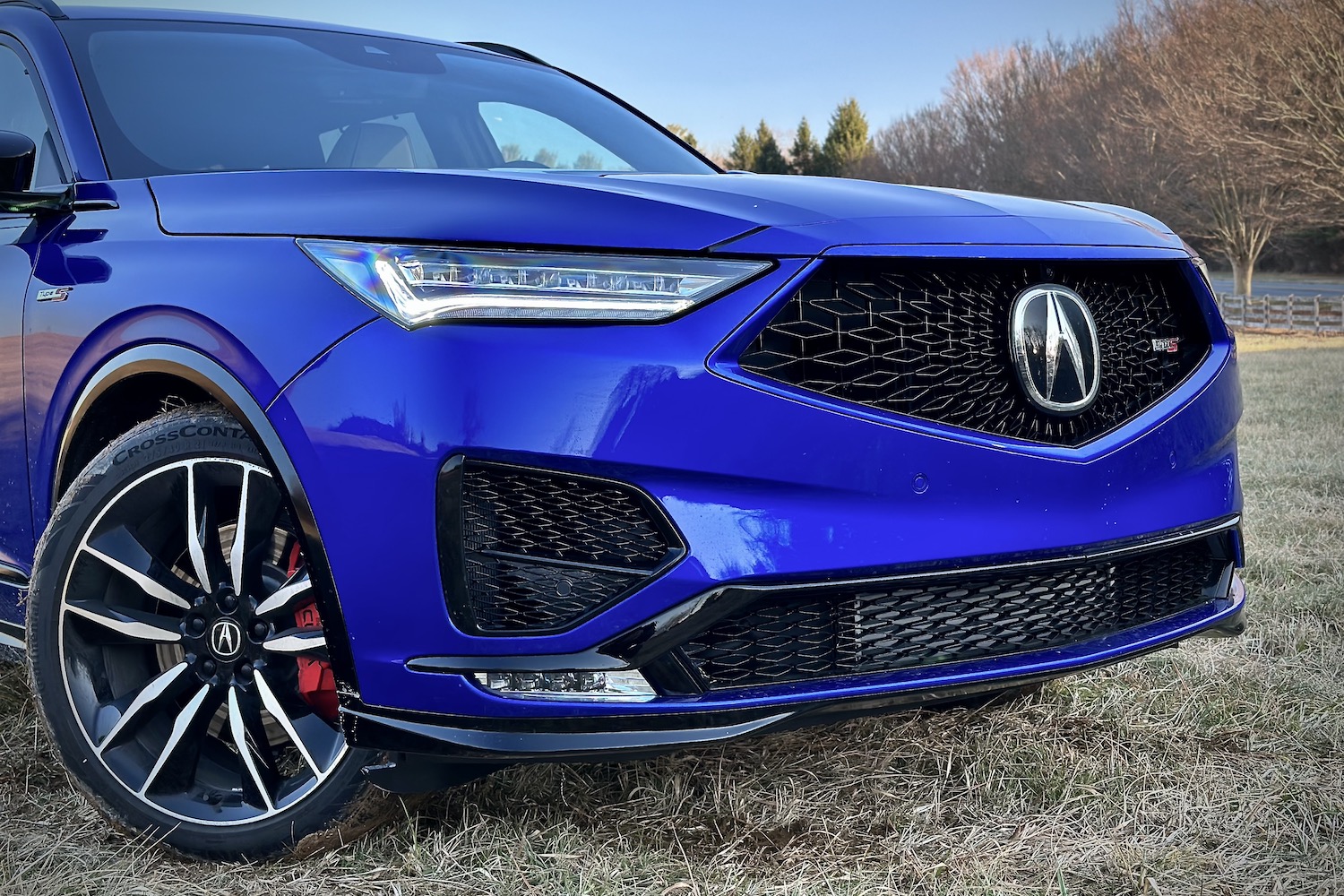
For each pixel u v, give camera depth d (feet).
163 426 6.43
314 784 6.21
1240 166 108.58
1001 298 6.10
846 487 5.70
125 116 7.97
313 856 6.34
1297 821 6.66
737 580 5.56
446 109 9.39
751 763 7.51
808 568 5.65
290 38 9.53
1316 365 50.49
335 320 5.73
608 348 5.51
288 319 5.84
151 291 6.40
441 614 5.62
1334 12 94.63
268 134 8.29
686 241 5.63
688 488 5.55
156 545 6.65
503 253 5.57
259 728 6.33
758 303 5.58
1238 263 120.88
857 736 7.98
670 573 5.54
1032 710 8.44
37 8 8.77
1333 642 9.75
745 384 5.55
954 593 6.10
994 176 171.42
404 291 5.62
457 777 6.02
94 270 6.86
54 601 6.64
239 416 5.98
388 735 5.79
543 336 5.53
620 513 5.59
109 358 6.63
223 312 6.05
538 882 6.04
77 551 6.59
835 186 6.59
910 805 6.88
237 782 6.56
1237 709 8.32
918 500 5.82
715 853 6.31
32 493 7.46
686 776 7.29
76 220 7.33
